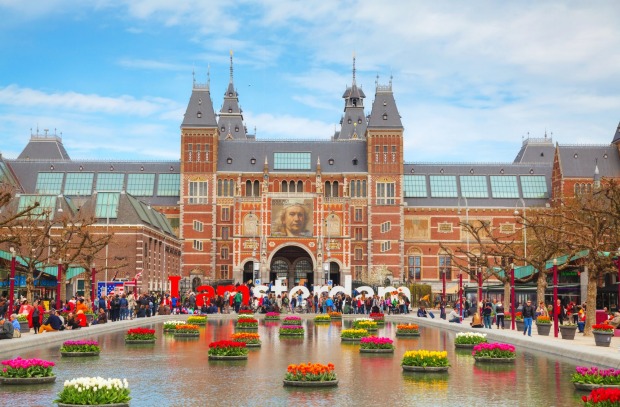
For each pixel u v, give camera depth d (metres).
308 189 160.00
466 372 36.81
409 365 37.34
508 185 165.12
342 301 107.62
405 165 167.88
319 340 56.28
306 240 150.00
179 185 163.50
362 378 34.69
